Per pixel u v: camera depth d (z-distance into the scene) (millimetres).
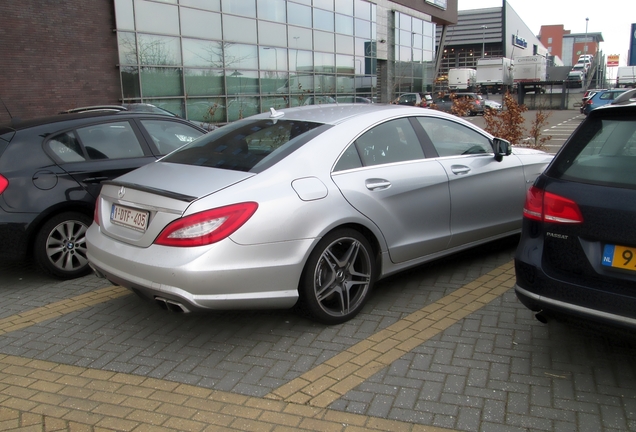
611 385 2947
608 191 2799
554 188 3002
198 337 3676
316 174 3600
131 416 2789
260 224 3240
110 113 5453
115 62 17531
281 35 23391
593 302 2781
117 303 4336
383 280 4629
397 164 4094
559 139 18797
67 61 16469
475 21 74562
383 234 3898
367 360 3277
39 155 4754
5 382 3158
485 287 4410
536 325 3688
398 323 3773
